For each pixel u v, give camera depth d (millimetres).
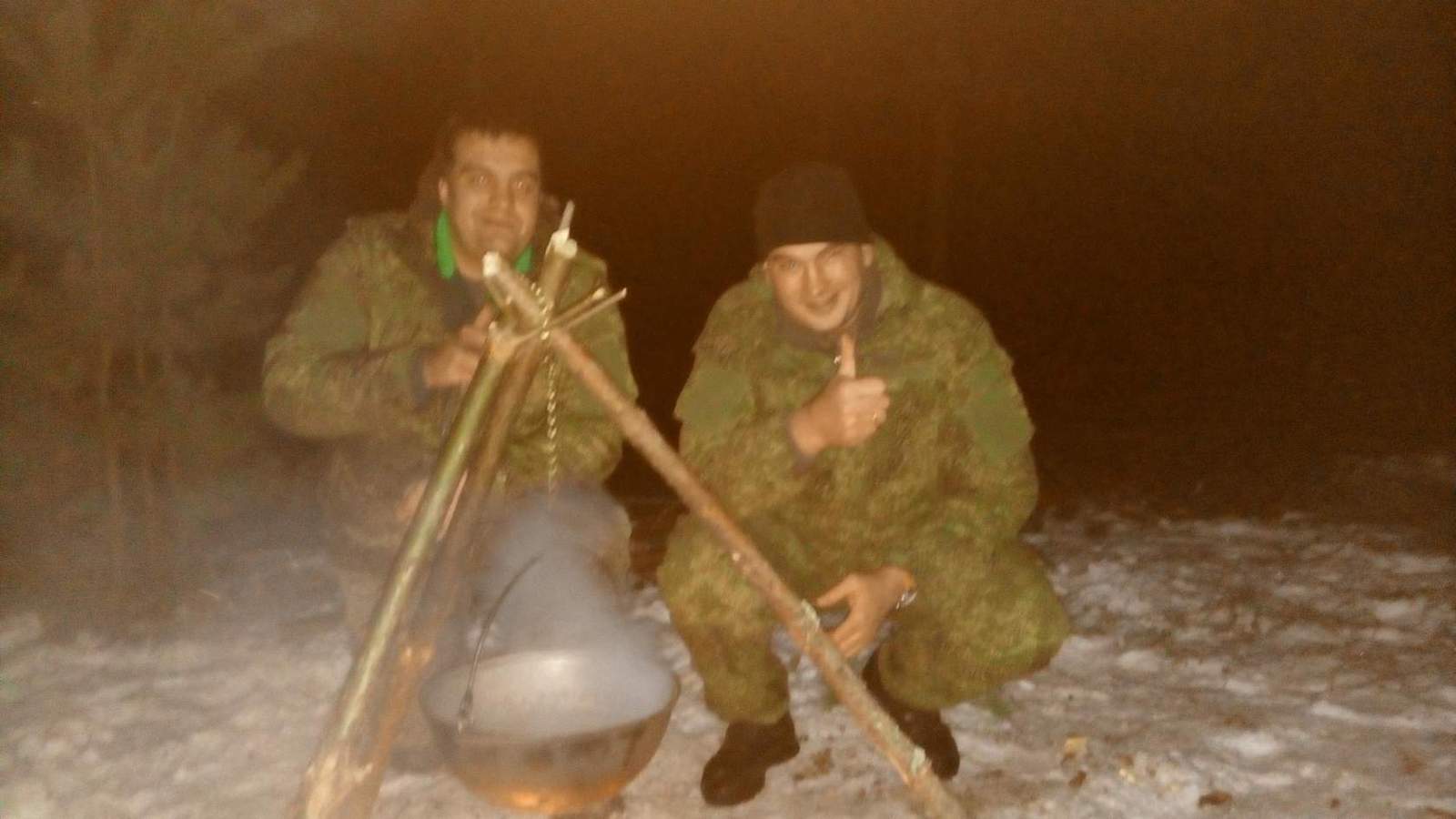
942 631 2598
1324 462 7059
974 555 2568
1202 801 2639
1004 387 2609
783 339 2588
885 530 2656
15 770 2898
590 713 2359
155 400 4277
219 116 4898
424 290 2756
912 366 2574
